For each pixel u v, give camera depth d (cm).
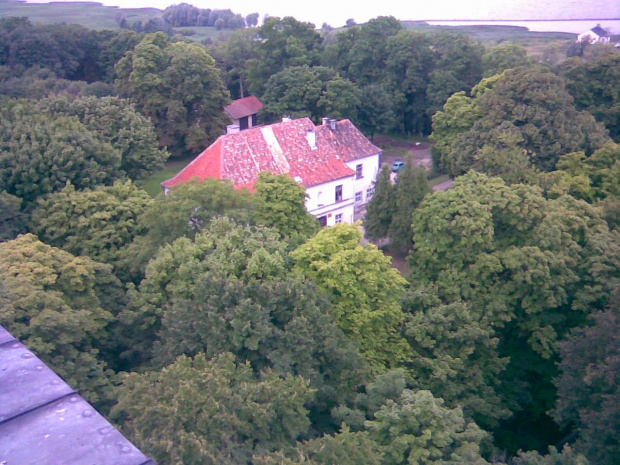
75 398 543
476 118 5206
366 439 1838
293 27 8338
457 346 2614
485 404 2483
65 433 497
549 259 2864
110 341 2723
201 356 1989
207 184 3181
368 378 2339
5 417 511
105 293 2873
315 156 4866
